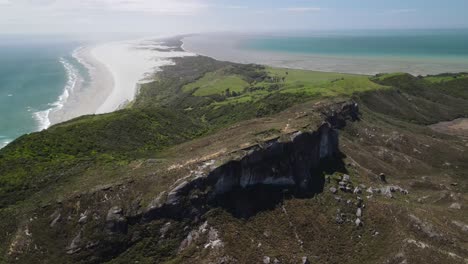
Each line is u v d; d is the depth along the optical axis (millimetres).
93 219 59469
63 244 57688
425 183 92625
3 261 54781
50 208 61656
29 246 56906
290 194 69562
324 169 80750
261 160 68125
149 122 117312
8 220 61625
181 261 55156
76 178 71375
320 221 66125
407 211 67188
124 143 99812
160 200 59594
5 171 76125
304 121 83312
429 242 61781
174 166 66562
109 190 62562
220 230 58875
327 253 61438
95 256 56469
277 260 56531
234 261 54906
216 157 65750
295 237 62656
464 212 74562
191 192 60562
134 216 58969
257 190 67188
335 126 112750
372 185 80812
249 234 60281
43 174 74125
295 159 73438
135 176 65500
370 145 111938
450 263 57156
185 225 59188
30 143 88000
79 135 97250
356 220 66812
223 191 63625
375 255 60469
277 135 73250
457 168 108375
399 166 104250
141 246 57344
